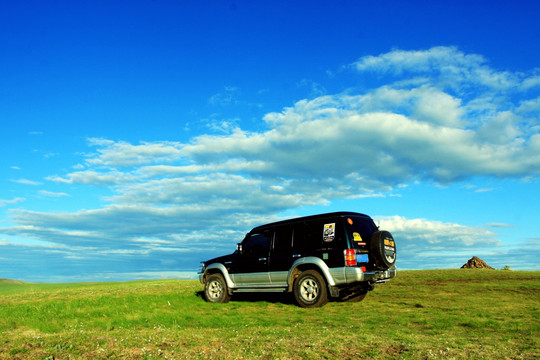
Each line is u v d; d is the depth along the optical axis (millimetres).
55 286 21375
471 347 5203
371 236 10406
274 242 11242
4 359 4684
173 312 9641
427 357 4703
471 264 20703
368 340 5688
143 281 21734
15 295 14711
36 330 7297
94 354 4879
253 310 10023
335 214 10273
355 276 9555
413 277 15742
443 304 9773
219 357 4758
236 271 11688
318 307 9945
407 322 7500
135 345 5371
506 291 11812
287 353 4934
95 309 9742
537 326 6738
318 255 10172
